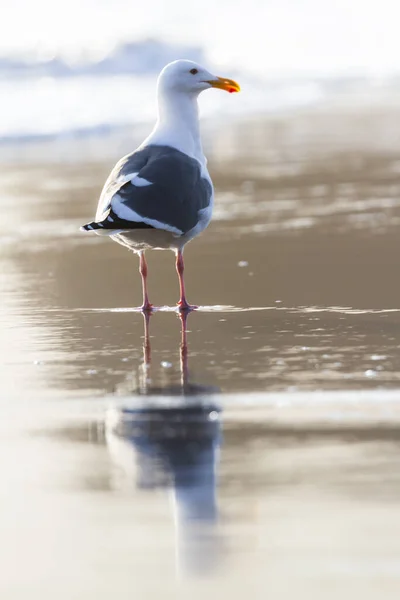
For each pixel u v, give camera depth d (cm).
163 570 613
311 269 1425
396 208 1859
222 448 788
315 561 619
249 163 2467
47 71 4416
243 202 1970
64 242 1684
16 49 4641
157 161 1182
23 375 983
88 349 1073
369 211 1839
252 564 617
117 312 1238
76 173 2439
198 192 1191
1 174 2438
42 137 3069
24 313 1238
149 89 4197
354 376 949
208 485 724
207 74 1259
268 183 2178
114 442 808
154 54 4819
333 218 1784
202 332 1133
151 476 743
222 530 659
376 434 809
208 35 5516
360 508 684
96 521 676
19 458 780
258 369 981
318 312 1203
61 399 911
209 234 1688
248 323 1163
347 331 1115
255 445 793
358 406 870
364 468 746
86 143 2975
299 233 1667
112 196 1145
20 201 2070
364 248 1542
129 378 967
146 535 656
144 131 3173
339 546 636
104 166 2542
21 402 905
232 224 1762
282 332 1119
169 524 669
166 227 1145
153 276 1429
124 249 1623
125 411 877
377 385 921
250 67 5228
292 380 943
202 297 1301
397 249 1532
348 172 2291
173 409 877
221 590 591
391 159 2466
